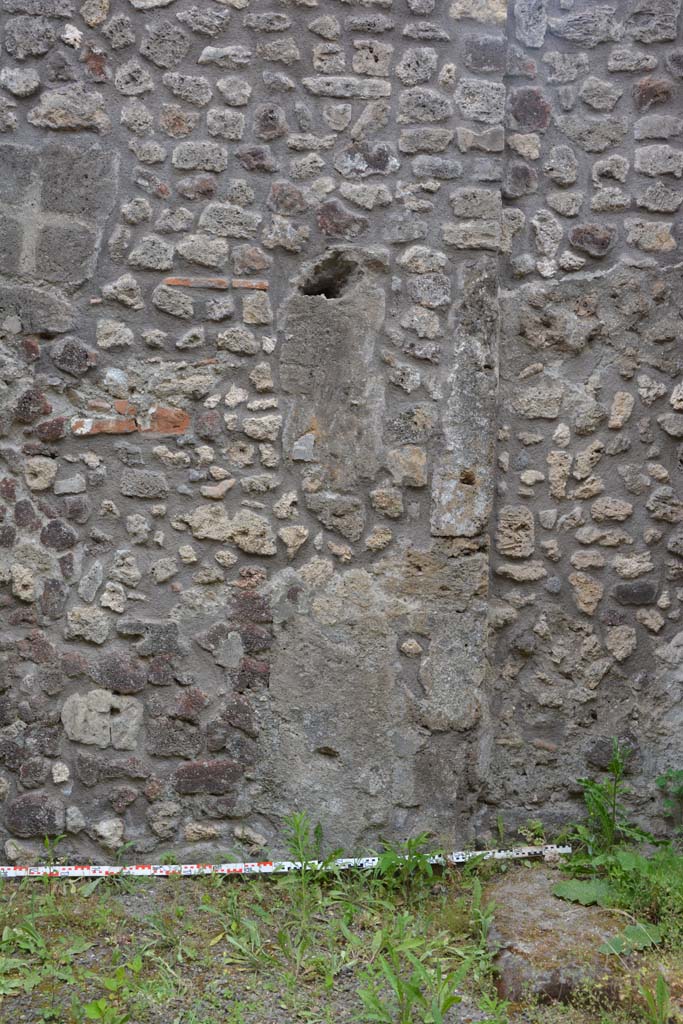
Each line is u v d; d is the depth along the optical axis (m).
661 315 3.29
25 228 3.02
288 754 3.03
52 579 3.01
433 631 3.07
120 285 3.04
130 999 2.28
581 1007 2.35
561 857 3.16
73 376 3.03
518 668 3.28
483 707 3.13
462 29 3.13
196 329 3.05
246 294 3.07
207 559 3.05
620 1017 2.30
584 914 2.75
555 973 2.42
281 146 3.08
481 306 3.12
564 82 3.29
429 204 3.11
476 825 3.21
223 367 3.06
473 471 3.11
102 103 3.04
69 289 3.03
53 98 3.02
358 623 3.05
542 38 3.31
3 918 2.61
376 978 2.39
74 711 3.00
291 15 3.08
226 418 3.06
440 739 3.06
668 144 3.29
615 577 3.30
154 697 3.03
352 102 3.10
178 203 3.05
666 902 2.75
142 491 3.04
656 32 3.28
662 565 3.28
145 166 3.05
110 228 3.04
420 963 2.43
